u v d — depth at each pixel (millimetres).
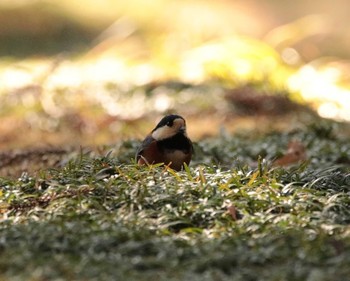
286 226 8609
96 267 7660
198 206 9141
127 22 26375
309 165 12609
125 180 9969
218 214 9055
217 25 27219
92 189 9680
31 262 7805
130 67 22359
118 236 8305
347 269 7520
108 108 18609
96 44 25750
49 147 14594
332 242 8133
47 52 25484
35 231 8359
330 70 22141
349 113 18344
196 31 25828
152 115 18031
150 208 9266
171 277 7520
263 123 17078
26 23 26531
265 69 20344
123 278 7484
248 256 7848
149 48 24094
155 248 8109
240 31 27344
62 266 7676
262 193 9578
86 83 20453
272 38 24672
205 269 7715
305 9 29266
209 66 20312
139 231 8438
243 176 10328
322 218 8922
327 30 26297
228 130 16547
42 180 10156
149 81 20062
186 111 18094
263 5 29312
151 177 9953
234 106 18016
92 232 8375
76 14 27172
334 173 10641
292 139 14547
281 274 7500
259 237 8312
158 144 11125
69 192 9664
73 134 17188
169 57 23000
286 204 9281
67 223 8602
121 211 9102
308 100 18969
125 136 16156
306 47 25109
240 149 13672
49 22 26609
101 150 13383
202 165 11531
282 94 18672
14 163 13562
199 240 8289
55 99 19453
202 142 14047
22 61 24359
